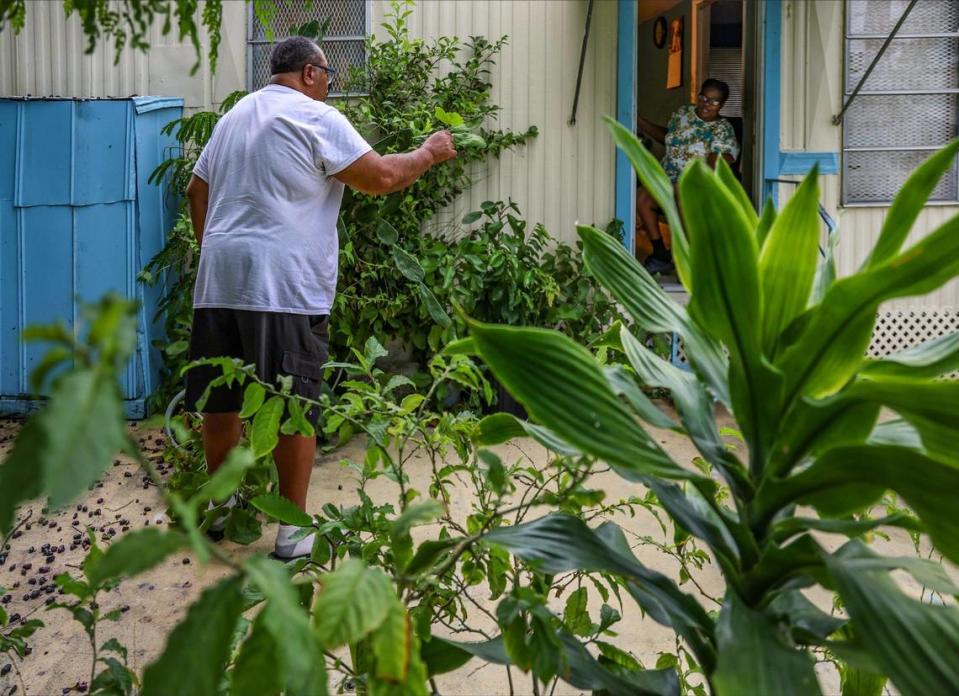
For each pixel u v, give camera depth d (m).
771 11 5.10
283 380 1.23
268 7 0.89
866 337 0.79
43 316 4.64
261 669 0.68
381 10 5.25
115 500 3.41
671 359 4.68
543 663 0.85
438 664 0.98
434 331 4.65
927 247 0.70
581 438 0.75
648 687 1.02
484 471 1.32
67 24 5.19
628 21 5.17
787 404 0.85
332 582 0.67
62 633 2.25
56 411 0.46
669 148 5.71
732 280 0.80
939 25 5.21
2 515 0.56
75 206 4.60
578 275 5.10
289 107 2.74
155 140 4.85
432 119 4.82
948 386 0.68
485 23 5.20
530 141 5.24
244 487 1.96
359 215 4.55
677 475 0.78
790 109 5.20
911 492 0.71
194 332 2.77
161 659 0.59
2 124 4.61
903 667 0.66
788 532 0.85
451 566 0.94
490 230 4.94
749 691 0.68
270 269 2.68
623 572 0.89
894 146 5.26
